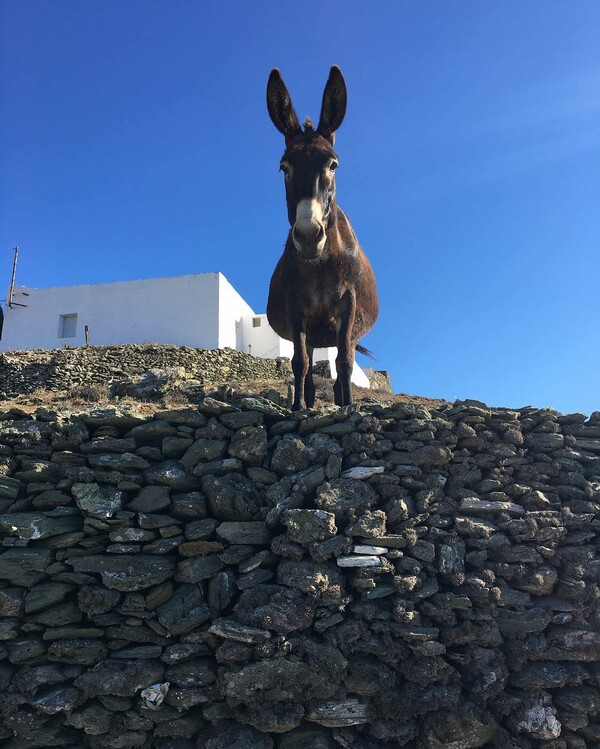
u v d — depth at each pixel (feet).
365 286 22.93
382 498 18.72
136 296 96.78
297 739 16.16
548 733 16.53
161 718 16.25
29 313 98.58
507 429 20.06
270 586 17.22
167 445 19.33
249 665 16.26
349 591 17.42
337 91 18.89
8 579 17.25
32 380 65.87
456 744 16.26
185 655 16.67
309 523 17.54
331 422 19.75
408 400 39.34
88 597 17.10
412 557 17.93
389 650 16.83
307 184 17.57
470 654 17.15
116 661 16.72
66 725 16.46
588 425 20.84
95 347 74.23
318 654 16.46
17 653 16.63
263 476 18.94
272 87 19.01
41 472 18.71
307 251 17.63
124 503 18.45
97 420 19.70
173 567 17.69
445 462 19.33
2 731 16.39
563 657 17.42
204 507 18.45
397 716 16.43
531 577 17.92
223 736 16.08
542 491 19.47
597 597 17.94
